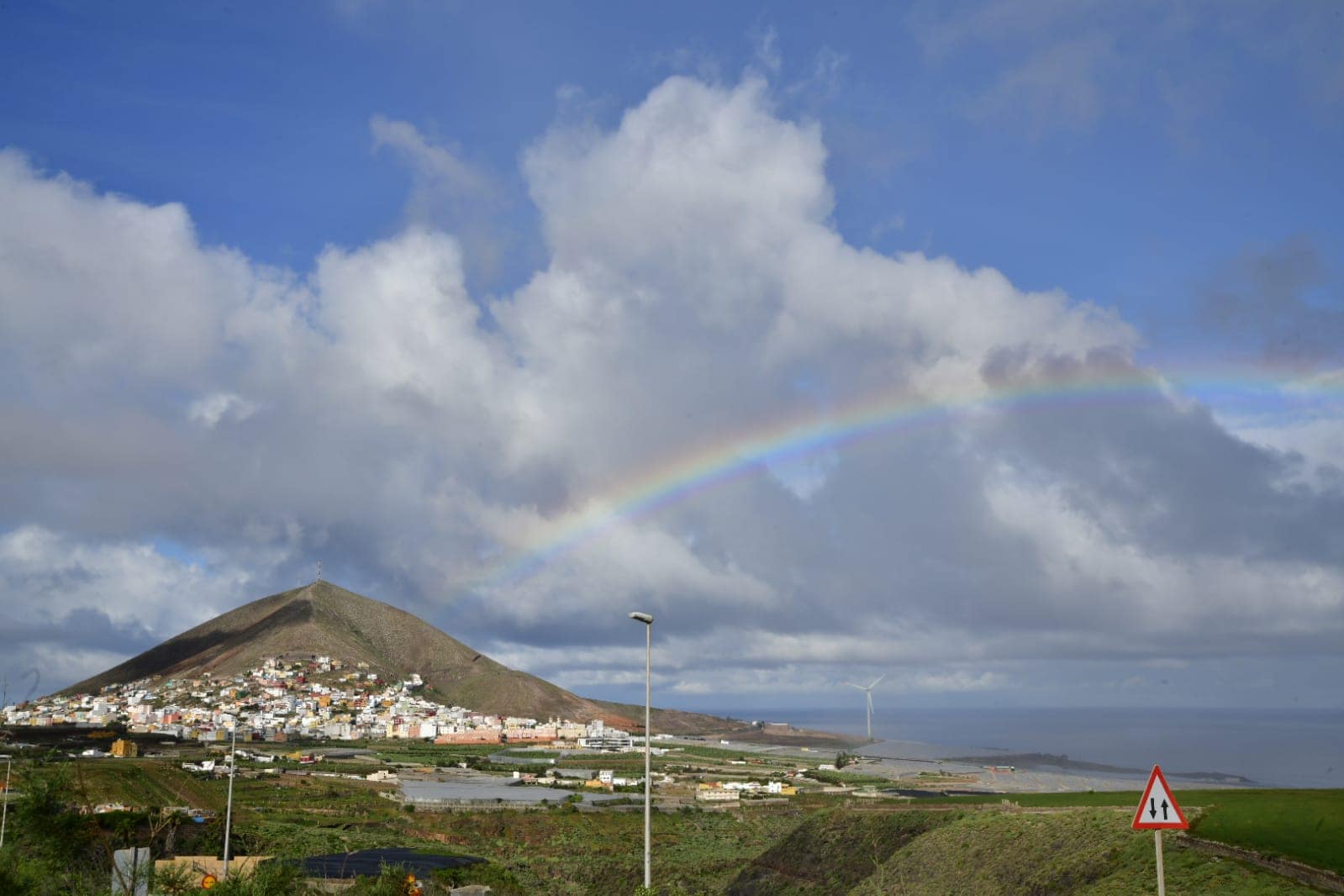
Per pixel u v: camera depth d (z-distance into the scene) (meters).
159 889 41.75
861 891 68.62
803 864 85.94
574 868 122.38
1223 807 55.81
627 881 112.44
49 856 53.50
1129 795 82.44
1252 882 43.06
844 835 85.81
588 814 173.88
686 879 108.50
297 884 44.41
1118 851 52.97
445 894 74.94
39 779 63.62
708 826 160.88
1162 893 26.25
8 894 38.50
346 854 101.62
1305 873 42.97
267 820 141.50
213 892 38.00
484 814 172.50
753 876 90.31
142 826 95.44
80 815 59.25
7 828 58.59
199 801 155.88
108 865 51.59
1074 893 50.12
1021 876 57.50
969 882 61.16
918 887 64.56
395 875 66.38
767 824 163.38
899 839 79.00
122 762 192.38
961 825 71.44
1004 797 94.25
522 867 124.38
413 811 174.25
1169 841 51.59
